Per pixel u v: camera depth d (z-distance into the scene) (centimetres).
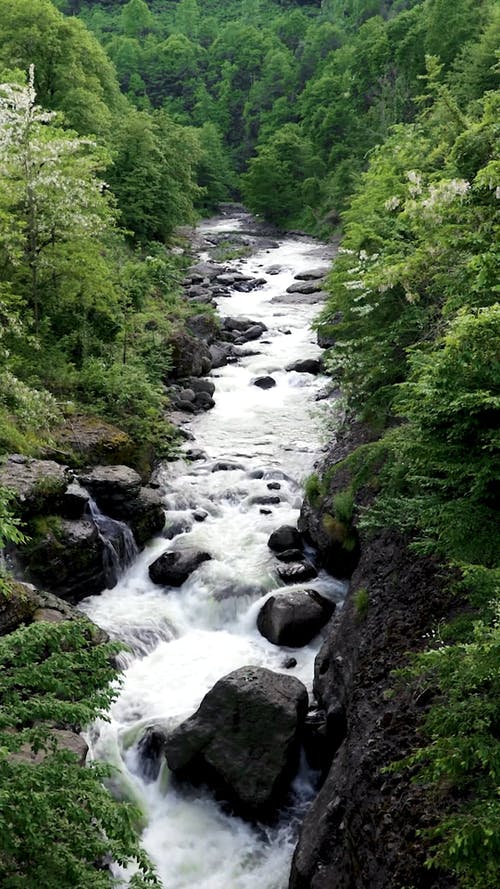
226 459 1677
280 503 1485
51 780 452
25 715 478
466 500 638
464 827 379
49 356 1697
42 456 1338
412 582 805
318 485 1323
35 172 1678
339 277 1471
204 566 1251
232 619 1156
